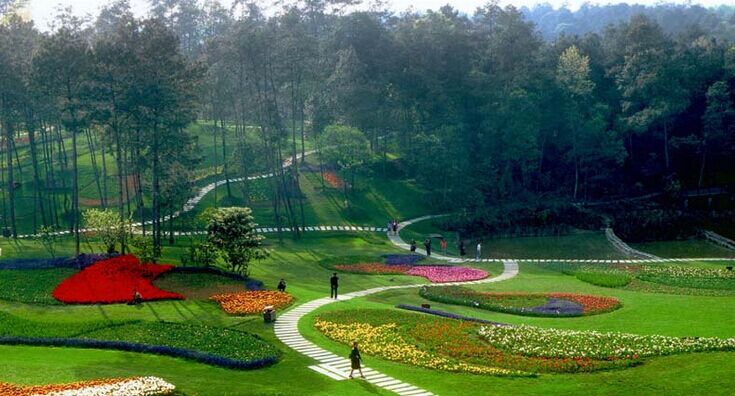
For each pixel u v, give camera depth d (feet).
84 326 149.79
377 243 291.38
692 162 393.70
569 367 120.78
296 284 206.69
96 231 224.33
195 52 490.90
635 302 183.93
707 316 159.84
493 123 361.10
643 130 363.15
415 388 112.98
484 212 335.88
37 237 273.33
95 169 314.76
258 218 325.62
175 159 266.57
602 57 431.43
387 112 374.63
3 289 181.98
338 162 340.80
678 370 116.57
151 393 104.37
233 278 203.92
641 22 411.75
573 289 205.77
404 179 382.83
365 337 143.84
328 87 367.66
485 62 405.80
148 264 208.33
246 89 344.08
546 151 401.49
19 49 274.98
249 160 335.67
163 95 236.22
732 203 355.36
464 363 125.90
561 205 348.59
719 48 417.49
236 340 139.85
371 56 387.75
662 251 299.17
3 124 283.59
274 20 328.90
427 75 374.02
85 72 229.04
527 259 274.57
